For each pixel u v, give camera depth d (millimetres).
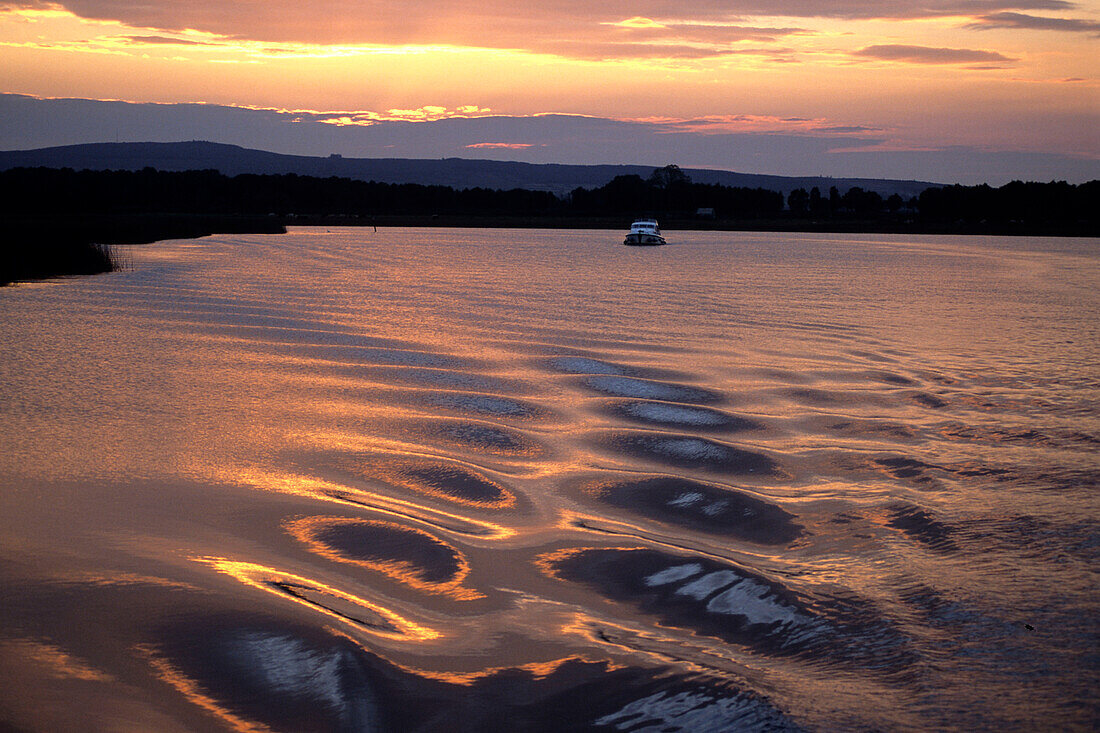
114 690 8672
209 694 8711
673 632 10391
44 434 17547
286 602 10516
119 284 45375
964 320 38750
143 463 15852
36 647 9344
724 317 37938
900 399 22438
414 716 8578
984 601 11281
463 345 29031
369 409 20094
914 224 178750
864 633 10445
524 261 73625
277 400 20844
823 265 75000
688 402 21234
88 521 12945
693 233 150875
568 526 13398
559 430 18578
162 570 11281
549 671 9406
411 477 15406
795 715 8781
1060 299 48906
